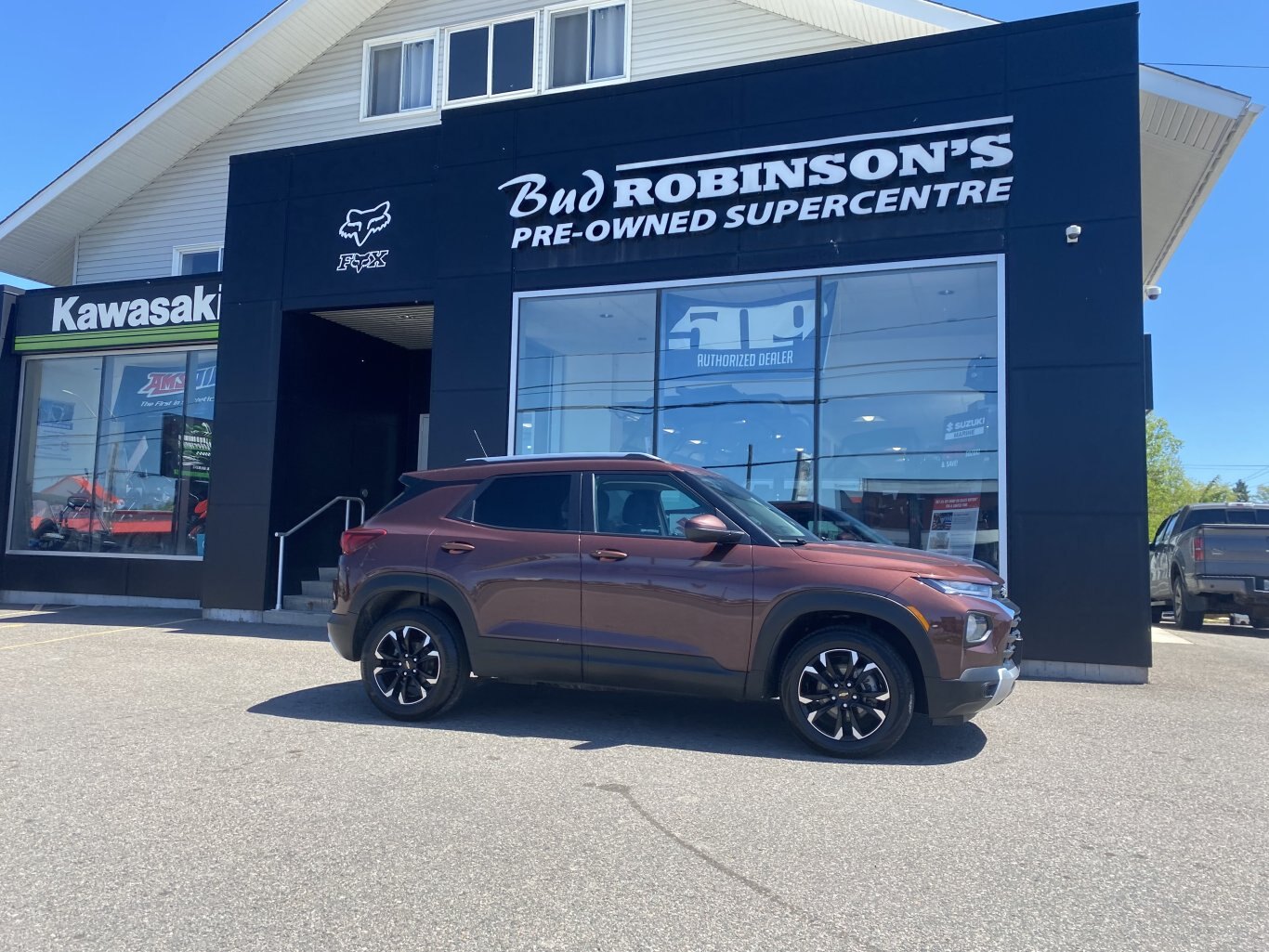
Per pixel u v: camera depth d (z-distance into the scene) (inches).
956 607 225.1
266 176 501.7
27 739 241.8
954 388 381.4
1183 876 160.9
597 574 247.8
